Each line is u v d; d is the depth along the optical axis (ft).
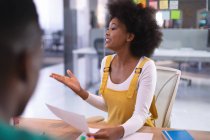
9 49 1.00
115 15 4.47
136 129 3.69
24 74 1.05
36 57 1.08
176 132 3.55
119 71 4.52
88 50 17.89
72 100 13.66
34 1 1.08
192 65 16.92
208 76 17.21
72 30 19.25
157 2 11.06
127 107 4.32
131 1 4.53
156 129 3.81
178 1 11.51
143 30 4.48
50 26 29.01
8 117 1.03
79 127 3.41
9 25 0.99
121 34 4.41
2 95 1.01
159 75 5.38
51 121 4.10
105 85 4.57
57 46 29.25
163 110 5.14
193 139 3.33
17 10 1.01
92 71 18.47
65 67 18.72
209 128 10.31
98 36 18.52
